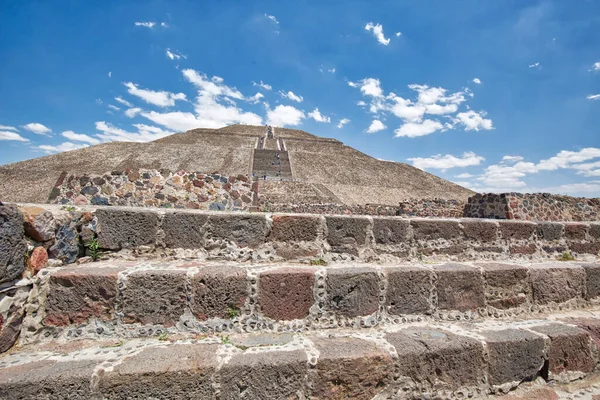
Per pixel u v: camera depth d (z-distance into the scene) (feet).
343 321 8.13
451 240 11.32
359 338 7.46
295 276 7.93
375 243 10.42
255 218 9.57
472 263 10.36
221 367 5.93
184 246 9.21
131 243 9.01
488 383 7.40
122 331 7.14
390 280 8.59
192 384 5.78
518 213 30.86
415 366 6.90
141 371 5.62
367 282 8.38
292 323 7.84
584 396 7.75
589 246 13.23
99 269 7.55
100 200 19.79
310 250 9.77
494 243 11.80
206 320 7.47
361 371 6.52
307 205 54.03
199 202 21.20
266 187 88.69
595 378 8.36
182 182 21.13
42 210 7.54
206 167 139.33
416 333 7.84
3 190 93.50
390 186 139.74
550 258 12.37
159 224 9.14
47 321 7.00
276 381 6.13
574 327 8.67
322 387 6.32
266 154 171.22
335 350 6.72
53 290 7.09
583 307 10.53
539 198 32.55
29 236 7.27
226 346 6.74
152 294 7.31
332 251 9.96
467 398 7.20
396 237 10.66
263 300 7.73
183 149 164.45
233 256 9.30
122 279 7.20
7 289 6.31
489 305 9.40
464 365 7.23
